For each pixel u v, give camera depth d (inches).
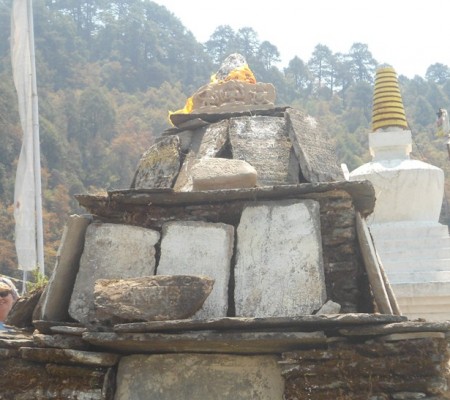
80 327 209.5
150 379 208.5
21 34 588.1
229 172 236.8
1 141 2048.5
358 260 226.5
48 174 2170.3
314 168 264.1
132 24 3713.1
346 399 189.5
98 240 227.0
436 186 655.1
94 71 3361.2
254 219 222.5
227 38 4042.8
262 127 284.4
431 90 3489.2
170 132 313.0
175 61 3745.1
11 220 1755.7
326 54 4180.6
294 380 195.2
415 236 628.4
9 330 235.3
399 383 187.0
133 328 192.2
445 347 192.2
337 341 193.8
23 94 580.1
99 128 2618.1
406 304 576.7
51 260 1622.8
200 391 204.8
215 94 313.7
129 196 228.1
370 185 220.2
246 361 204.7
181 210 230.8
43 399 207.8
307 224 218.2
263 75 3671.3
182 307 198.5
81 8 3929.6
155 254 225.8
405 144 689.0
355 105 3599.9
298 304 210.4
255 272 216.4
